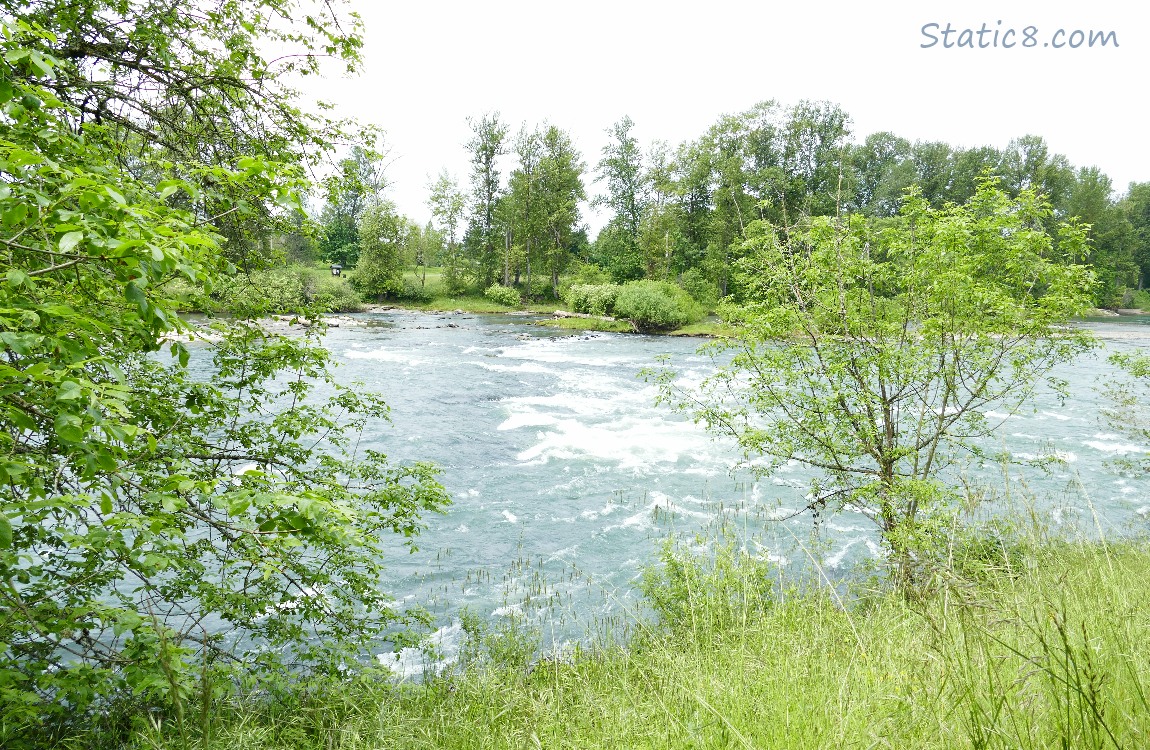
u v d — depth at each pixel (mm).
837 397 8820
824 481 10102
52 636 3869
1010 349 8648
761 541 11086
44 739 3992
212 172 3203
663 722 3473
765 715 3010
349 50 6395
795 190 52656
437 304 61375
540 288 65125
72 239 2248
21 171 2488
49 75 2486
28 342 2354
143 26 5410
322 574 5625
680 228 57156
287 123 6457
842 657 3775
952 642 2689
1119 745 1818
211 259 4289
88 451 2537
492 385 24484
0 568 3195
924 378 9055
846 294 9523
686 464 15828
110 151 4848
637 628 6887
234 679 4727
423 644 6949
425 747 4223
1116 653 2322
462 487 14039
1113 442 16578
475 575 10156
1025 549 3777
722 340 10102
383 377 25094
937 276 8656
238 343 6059
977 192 9102
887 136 70312
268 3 6090
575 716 4312
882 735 2416
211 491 2885
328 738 4363
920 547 6359
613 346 36312
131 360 5199
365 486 6461
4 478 2479
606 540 11555
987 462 13438
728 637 5535
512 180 62531
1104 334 36219
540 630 7922
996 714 2012
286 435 6258
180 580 4938
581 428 18812
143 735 3648
